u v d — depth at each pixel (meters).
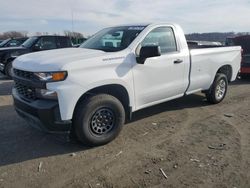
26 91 4.51
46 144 4.79
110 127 4.75
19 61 4.78
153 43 5.36
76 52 4.83
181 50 5.88
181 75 5.92
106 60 4.56
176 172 3.89
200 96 7.92
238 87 9.63
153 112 6.47
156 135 5.17
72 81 4.18
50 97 4.14
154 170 3.95
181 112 6.51
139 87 5.09
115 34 5.50
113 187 3.56
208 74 6.70
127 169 3.98
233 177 3.77
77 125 4.41
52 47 12.40
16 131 5.32
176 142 4.87
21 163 4.15
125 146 4.70
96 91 4.71
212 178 3.74
